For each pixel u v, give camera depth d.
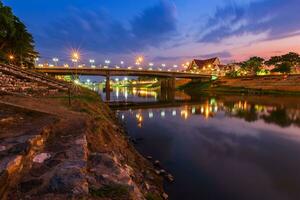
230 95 93.56
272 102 63.56
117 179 6.93
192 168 15.94
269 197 12.01
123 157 11.72
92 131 12.24
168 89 137.25
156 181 12.39
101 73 96.69
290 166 16.62
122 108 55.16
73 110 18.36
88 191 5.90
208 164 16.86
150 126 32.56
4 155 6.64
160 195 10.82
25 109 13.06
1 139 8.14
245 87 109.38
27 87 28.95
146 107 57.16
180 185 13.01
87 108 21.55
